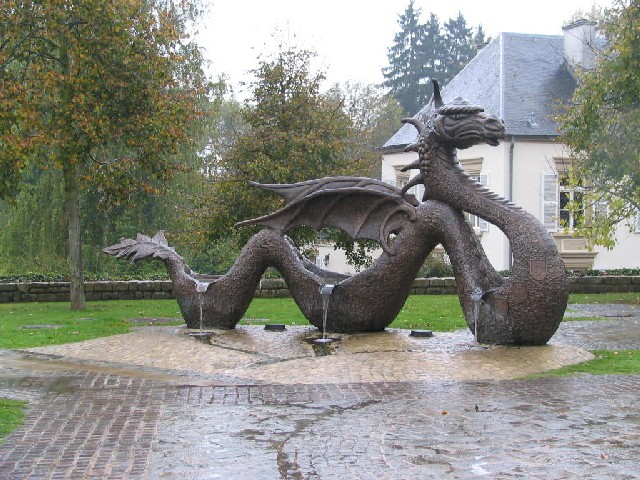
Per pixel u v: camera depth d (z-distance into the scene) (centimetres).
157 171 2012
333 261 3884
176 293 1418
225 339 1265
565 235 3203
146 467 616
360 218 1300
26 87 1842
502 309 1152
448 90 3653
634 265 3200
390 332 1300
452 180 1206
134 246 1451
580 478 582
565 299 1138
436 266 2862
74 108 1816
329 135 2281
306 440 693
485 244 3269
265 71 2266
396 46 6250
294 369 1035
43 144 1873
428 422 754
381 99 5078
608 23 2286
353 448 665
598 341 1336
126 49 1850
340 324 1296
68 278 2480
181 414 798
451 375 993
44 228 2800
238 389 928
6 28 1791
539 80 3328
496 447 665
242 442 688
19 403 847
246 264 1360
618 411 795
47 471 604
